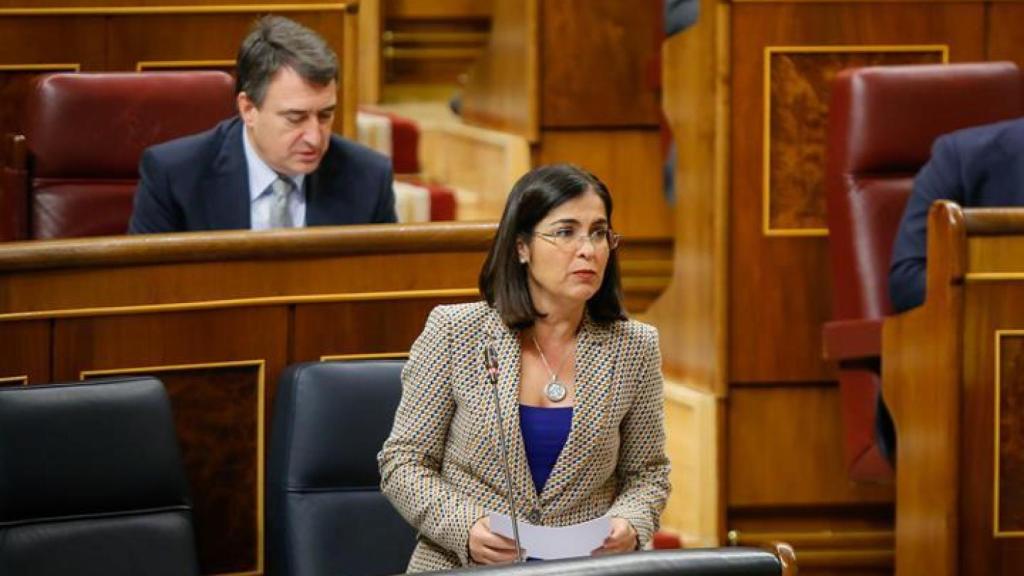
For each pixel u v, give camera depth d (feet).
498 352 28.60
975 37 48.42
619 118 60.23
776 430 48.80
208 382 35.96
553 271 28.09
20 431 31.71
